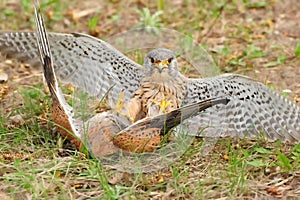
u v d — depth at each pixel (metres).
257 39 15.70
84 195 9.58
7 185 9.76
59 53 11.42
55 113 10.61
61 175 10.07
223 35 15.91
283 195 9.60
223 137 11.14
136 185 9.74
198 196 9.47
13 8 17.58
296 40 15.56
